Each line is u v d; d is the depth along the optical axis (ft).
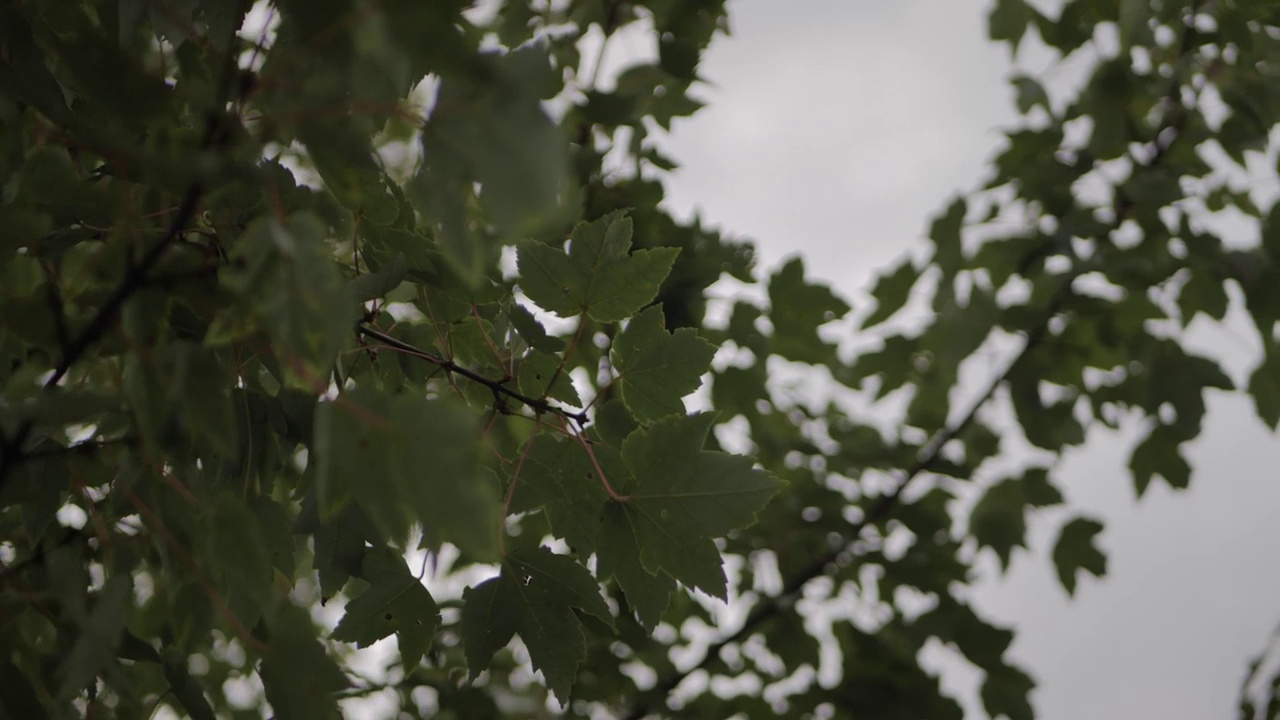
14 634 3.36
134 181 2.74
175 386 2.51
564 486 3.78
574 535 3.83
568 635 3.59
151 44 4.52
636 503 3.56
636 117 6.15
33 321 2.70
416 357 4.16
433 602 3.73
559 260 3.65
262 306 2.35
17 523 4.19
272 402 3.76
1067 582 8.73
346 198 2.82
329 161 2.67
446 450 2.22
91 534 3.66
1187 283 8.10
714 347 3.70
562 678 3.56
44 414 2.68
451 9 2.04
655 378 3.74
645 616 3.59
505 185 2.11
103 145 2.49
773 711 7.82
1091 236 7.98
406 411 2.26
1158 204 7.58
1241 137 7.73
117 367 3.56
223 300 2.55
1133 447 8.37
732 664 8.23
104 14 3.59
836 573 8.18
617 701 7.38
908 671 7.82
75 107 3.38
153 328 2.64
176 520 3.42
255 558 2.83
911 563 8.06
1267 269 7.70
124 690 3.29
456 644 6.88
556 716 7.07
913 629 8.14
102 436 3.21
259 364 3.79
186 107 3.32
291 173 3.35
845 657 8.10
